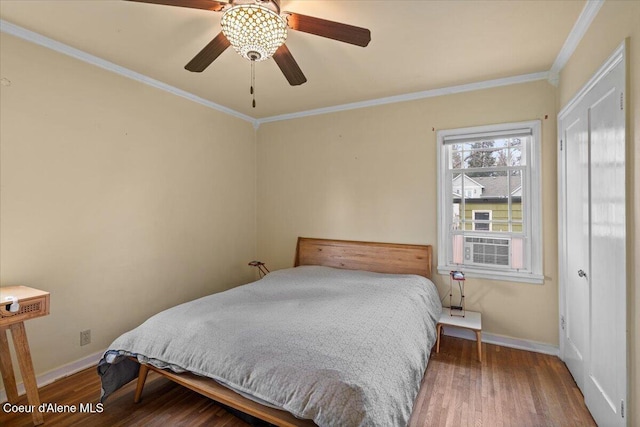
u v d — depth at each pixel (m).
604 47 1.67
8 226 2.04
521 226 2.87
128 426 1.81
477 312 2.95
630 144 1.40
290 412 1.36
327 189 3.73
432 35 2.11
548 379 2.29
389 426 1.27
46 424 1.82
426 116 3.19
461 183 3.10
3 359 1.92
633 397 1.40
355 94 3.24
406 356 1.67
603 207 1.69
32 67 2.13
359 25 1.99
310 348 1.55
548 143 2.71
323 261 3.70
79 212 2.39
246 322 1.86
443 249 3.14
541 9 1.83
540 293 2.75
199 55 1.83
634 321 1.39
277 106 3.63
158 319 1.98
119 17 1.92
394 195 3.36
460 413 1.92
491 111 2.92
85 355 2.44
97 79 2.49
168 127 3.05
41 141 2.18
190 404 2.01
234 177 3.86
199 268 3.40
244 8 1.43
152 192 2.92
